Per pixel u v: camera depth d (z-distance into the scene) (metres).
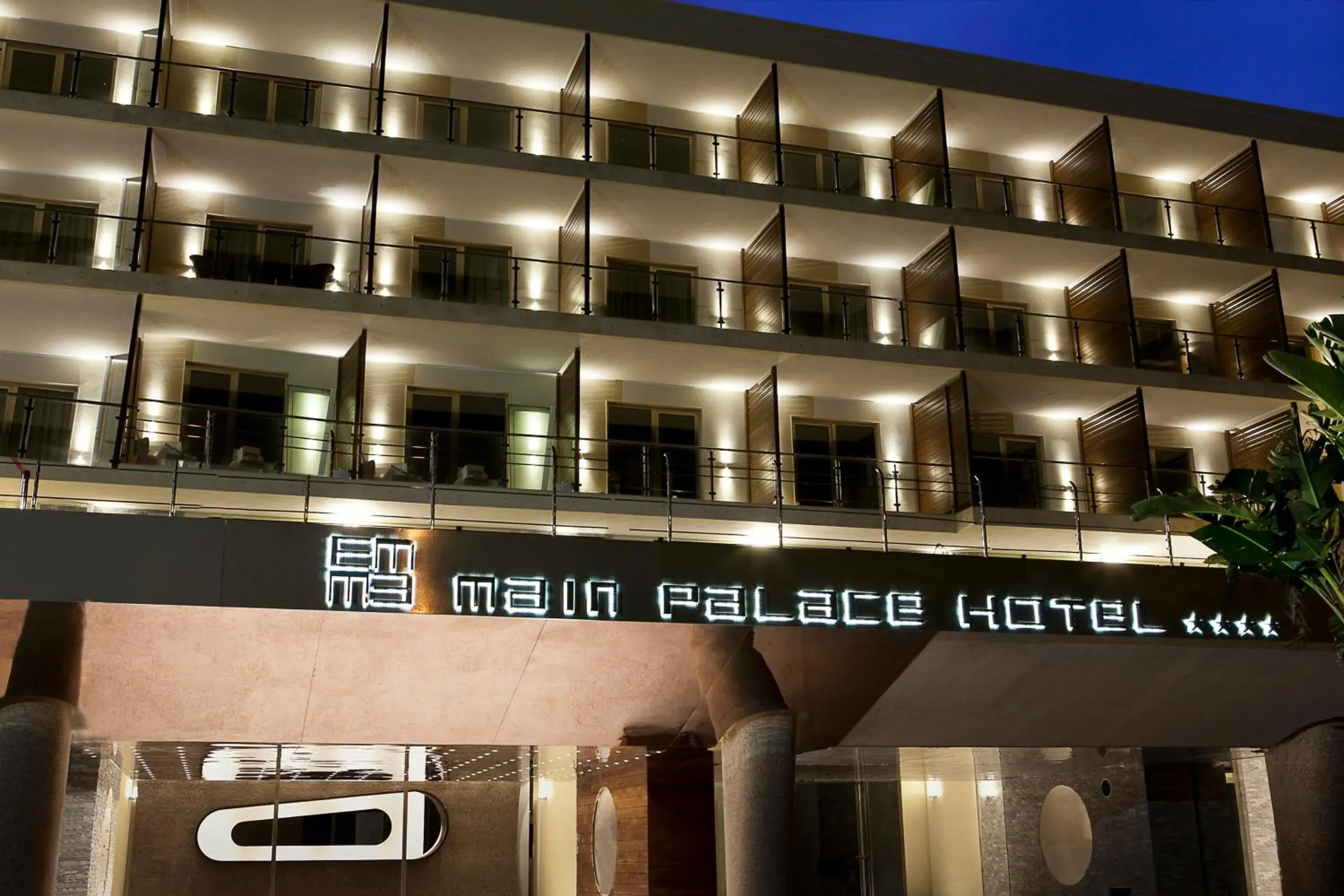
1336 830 18.73
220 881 24.78
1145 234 27.92
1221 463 28.23
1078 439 27.22
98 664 14.23
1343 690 18.62
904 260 26.33
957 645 16.19
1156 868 21.56
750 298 25.19
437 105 24.20
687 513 22.16
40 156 21.28
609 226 24.55
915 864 24.17
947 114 26.50
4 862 12.87
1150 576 17.09
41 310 20.33
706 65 24.48
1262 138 27.95
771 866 15.15
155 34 22.62
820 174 26.42
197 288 20.31
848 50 24.95
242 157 21.69
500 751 18.86
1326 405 15.54
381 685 15.27
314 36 23.16
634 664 15.59
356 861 25.50
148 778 23.05
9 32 22.05
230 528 13.66
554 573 14.55
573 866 23.00
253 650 14.33
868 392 25.48
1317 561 15.72
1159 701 18.12
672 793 19.41
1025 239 25.47
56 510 13.80
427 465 22.83
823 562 15.66
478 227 24.11
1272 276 27.22
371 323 21.55
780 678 16.05
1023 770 23.59
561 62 24.20
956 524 23.77
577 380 22.36
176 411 21.55
